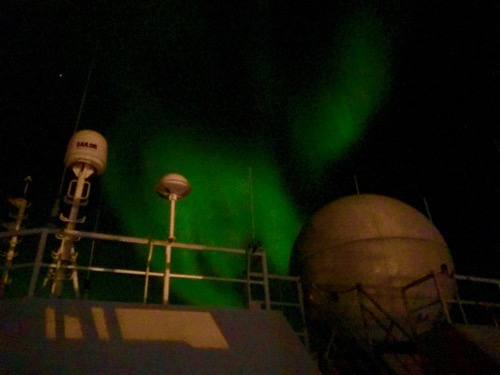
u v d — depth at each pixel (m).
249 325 5.69
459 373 6.70
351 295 8.84
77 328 4.78
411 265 8.80
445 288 9.05
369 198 10.35
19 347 4.31
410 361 8.53
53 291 6.25
